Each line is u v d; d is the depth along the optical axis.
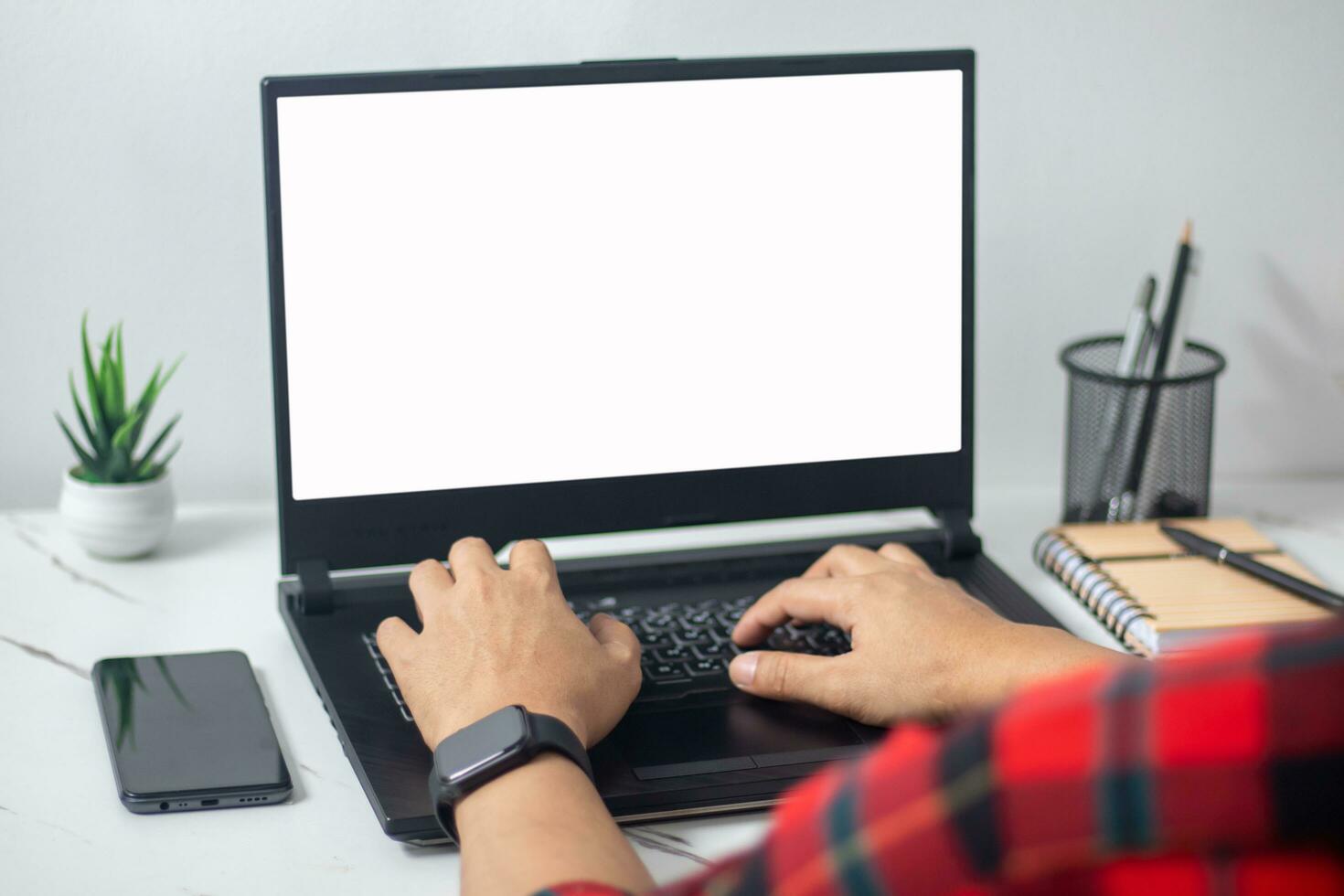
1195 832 0.26
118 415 0.96
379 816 0.63
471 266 0.87
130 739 0.70
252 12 1.02
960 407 0.96
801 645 0.80
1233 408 1.21
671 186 0.90
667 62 0.89
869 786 0.30
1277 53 1.14
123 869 0.61
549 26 1.06
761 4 1.08
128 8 1.01
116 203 1.05
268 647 0.84
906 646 0.71
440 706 0.64
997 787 0.27
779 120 0.90
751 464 0.93
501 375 0.88
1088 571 0.93
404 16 1.04
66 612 0.88
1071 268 1.17
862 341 0.94
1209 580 0.91
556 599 0.70
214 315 1.08
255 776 0.67
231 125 1.04
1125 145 1.15
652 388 0.91
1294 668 0.25
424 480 0.88
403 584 0.89
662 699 0.74
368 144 0.85
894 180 0.93
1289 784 0.25
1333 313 1.20
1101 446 1.04
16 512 1.06
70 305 1.06
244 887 0.60
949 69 0.92
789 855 0.31
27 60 1.01
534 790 0.56
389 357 0.86
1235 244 1.18
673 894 0.36
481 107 0.86
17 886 0.59
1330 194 1.18
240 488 1.12
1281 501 1.15
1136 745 0.26
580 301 0.89
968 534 0.96
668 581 0.91
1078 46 1.12
